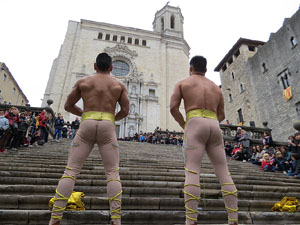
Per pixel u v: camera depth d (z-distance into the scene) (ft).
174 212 11.37
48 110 42.96
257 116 85.51
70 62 116.16
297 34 70.74
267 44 84.38
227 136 53.88
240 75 99.71
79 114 9.86
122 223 10.62
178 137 66.08
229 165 32.01
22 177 16.02
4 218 9.77
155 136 68.08
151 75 123.75
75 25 127.54
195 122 8.19
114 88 9.25
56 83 109.19
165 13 152.15
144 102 114.01
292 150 28.84
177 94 8.97
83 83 9.25
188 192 7.38
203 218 11.41
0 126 24.50
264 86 83.66
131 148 41.42
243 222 11.62
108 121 8.60
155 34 137.28
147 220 10.93
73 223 9.88
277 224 12.01
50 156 25.21
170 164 27.27
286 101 72.49
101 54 10.07
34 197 12.01
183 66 134.82
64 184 7.79
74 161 8.27
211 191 15.55
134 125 105.70
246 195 16.43
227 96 108.88
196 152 7.89
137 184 16.71
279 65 77.46
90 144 8.58
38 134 33.09
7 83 119.44
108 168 8.44
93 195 14.23
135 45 130.31
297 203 13.67
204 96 8.59
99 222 10.14
